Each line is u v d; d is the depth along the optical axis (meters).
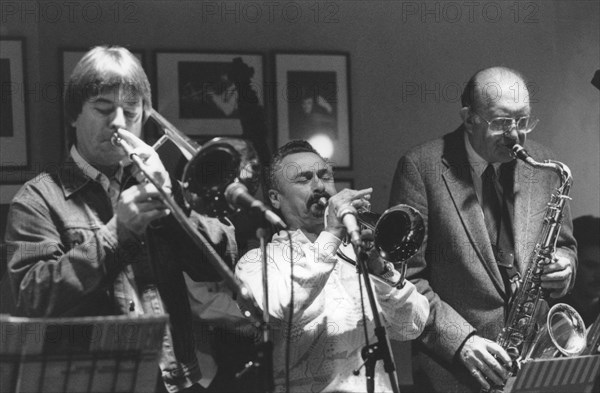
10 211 4.99
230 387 5.79
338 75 7.23
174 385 5.02
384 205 7.32
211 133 6.90
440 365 5.97
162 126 5.14
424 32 7.46
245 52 7.02
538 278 6.13
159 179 4.74
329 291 5.31
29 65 6.58
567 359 5.38
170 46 6.89
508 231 6.19
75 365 4.39
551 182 6.32
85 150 5.06
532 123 6.17
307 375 5.20
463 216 6.07
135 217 4.68
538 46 7.72
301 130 7.12
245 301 4.68
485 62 7.61
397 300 5.36
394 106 7.37
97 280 4.72
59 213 4.97
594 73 7.82
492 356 5.83
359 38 7.30
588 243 7.43
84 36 6.71
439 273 6.09
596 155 7.83
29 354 4.32
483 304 6.04
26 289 4.74
